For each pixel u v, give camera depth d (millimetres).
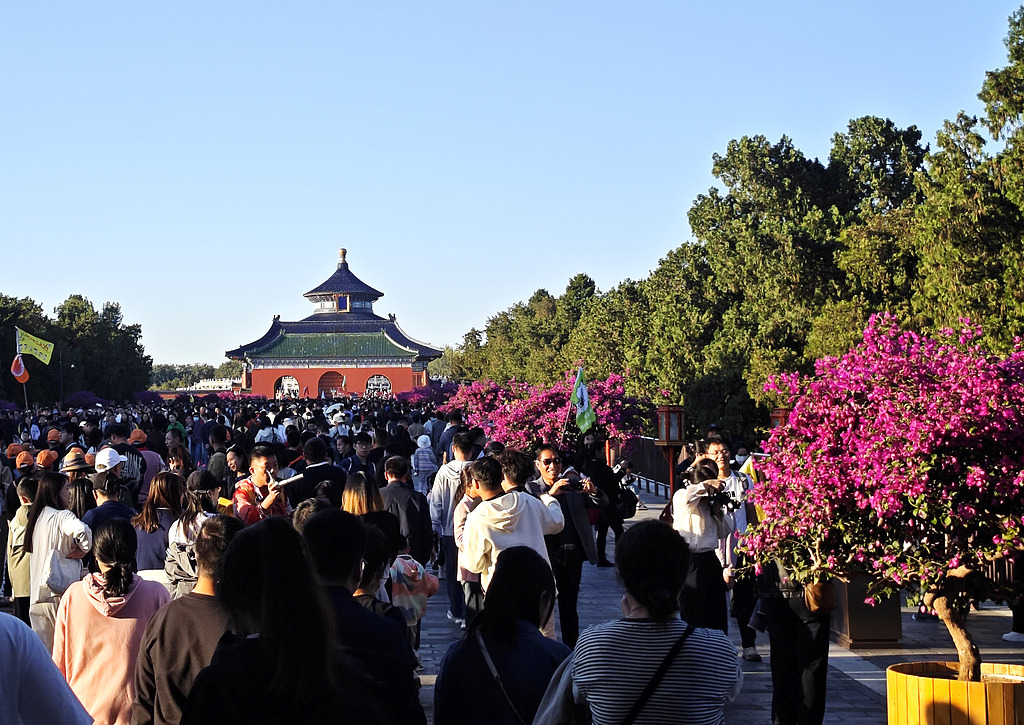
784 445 7859
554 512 9453
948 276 28797
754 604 11531
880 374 7453
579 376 20172
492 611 5199
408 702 4152
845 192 50250
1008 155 28609
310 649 3615
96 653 6477
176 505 9812
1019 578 7434
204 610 5594
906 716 7359
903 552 7336
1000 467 7031
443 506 13320
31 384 82312
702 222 52906
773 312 41969
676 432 21797
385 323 135750
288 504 12742
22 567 11281
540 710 4871
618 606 14266
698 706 4555
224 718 3596
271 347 133125
